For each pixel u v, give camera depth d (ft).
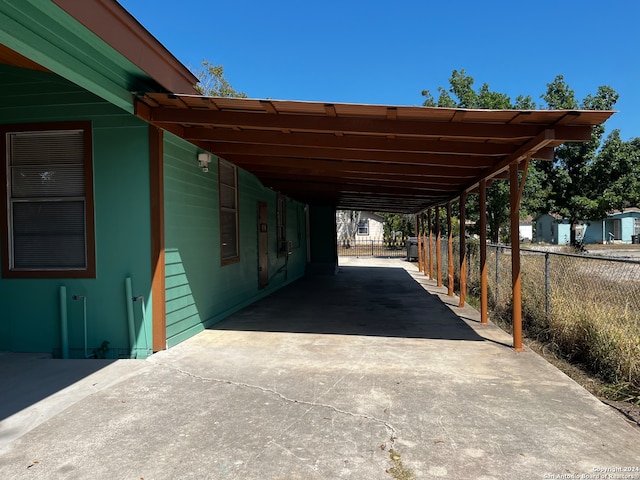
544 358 16.33
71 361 15.33
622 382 12.90
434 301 30.07
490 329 20.88
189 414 10.87
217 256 22.65
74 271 16.35
